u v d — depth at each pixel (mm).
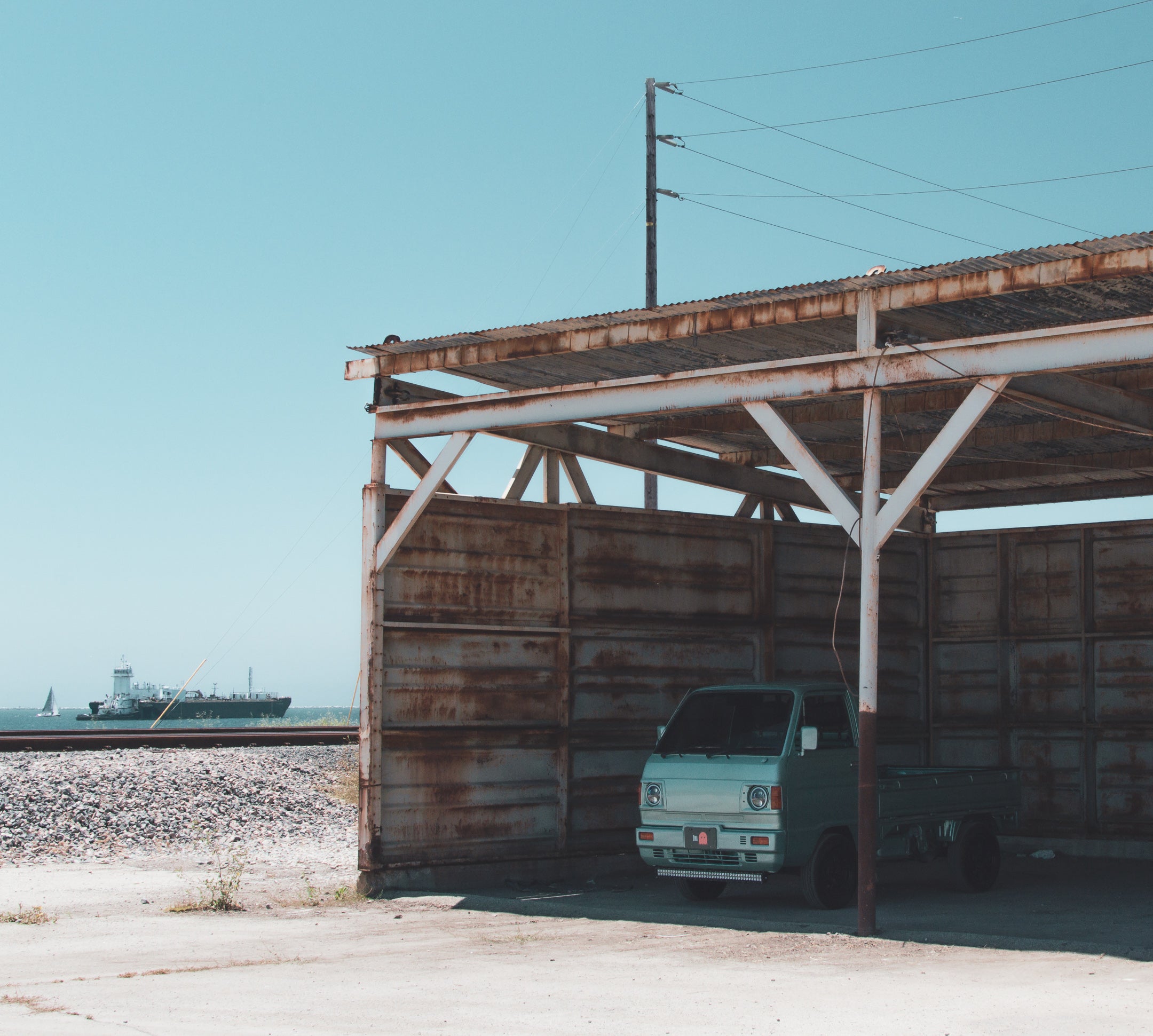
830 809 11961
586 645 14891
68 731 28719
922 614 18672
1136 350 9289
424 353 13055
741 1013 7340
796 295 10758
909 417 14898
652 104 24219
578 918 11469
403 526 13031
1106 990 7844
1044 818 17469
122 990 8188
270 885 13500
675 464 16125
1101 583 17219
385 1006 7641
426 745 13430
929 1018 7125
